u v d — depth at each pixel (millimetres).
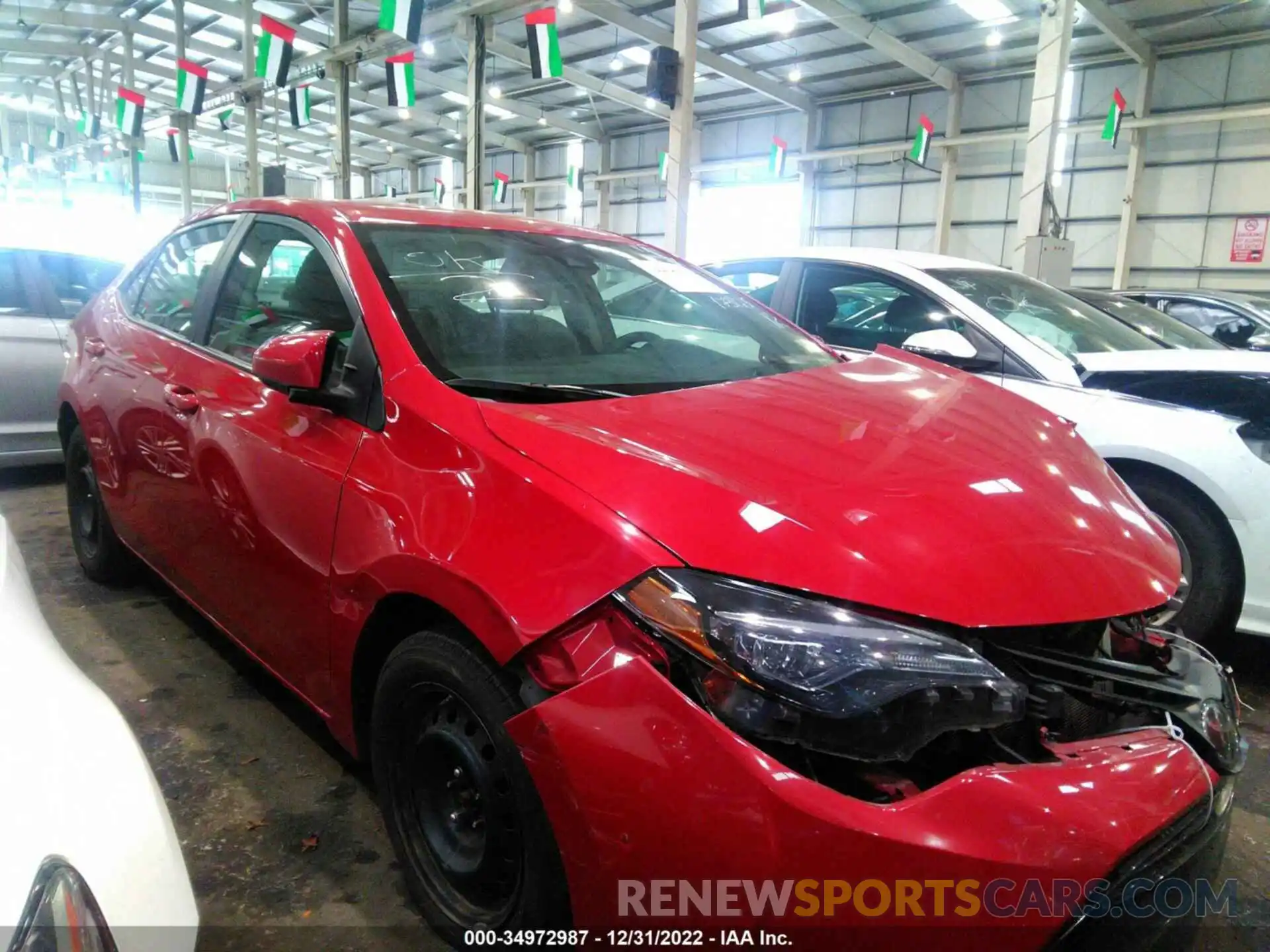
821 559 1246
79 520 3402
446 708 1542
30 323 4660
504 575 1349
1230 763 1315
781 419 1694
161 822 965
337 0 12016
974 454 1627
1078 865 1091
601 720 1201
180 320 2662
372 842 1981
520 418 1572
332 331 1960
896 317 3766
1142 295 7953
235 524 2105
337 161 12375
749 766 1115
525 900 1347
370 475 1677
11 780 825
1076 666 1269
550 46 8781
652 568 1238
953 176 16828
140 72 22422
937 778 1172
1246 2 12578
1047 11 8820
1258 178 13922
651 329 2338
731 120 20469
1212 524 2809
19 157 30328
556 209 24750
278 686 2676
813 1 13109
